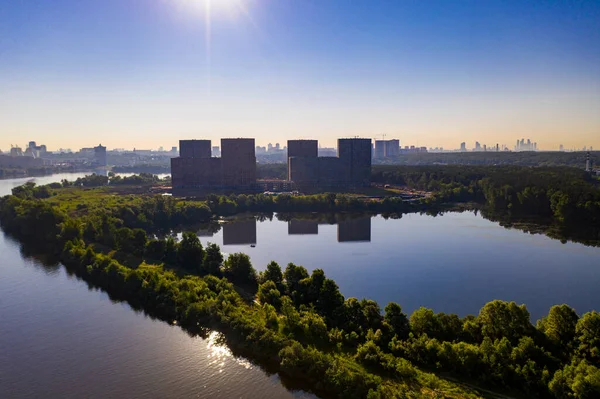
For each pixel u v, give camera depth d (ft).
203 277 416.26
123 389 268.21
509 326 269.23
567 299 416.67
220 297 357.41
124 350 312.91
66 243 535.19
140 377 279.69
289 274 379.14
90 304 392.27
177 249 467.93
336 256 573.74
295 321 306.76
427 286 452.76
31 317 367.45
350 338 287.28
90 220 620.90
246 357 298.56
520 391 229.86
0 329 346.74
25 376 284.20
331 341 288.10
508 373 234.99
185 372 283.79
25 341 327.88
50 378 281.54
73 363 297.33
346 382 243.60
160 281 393.09
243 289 395.75
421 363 259.80
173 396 260.42
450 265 527.40
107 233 569.64
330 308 330.95
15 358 305.53
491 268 515.09
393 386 236.84
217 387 267.18
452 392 228.43
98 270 452.35
